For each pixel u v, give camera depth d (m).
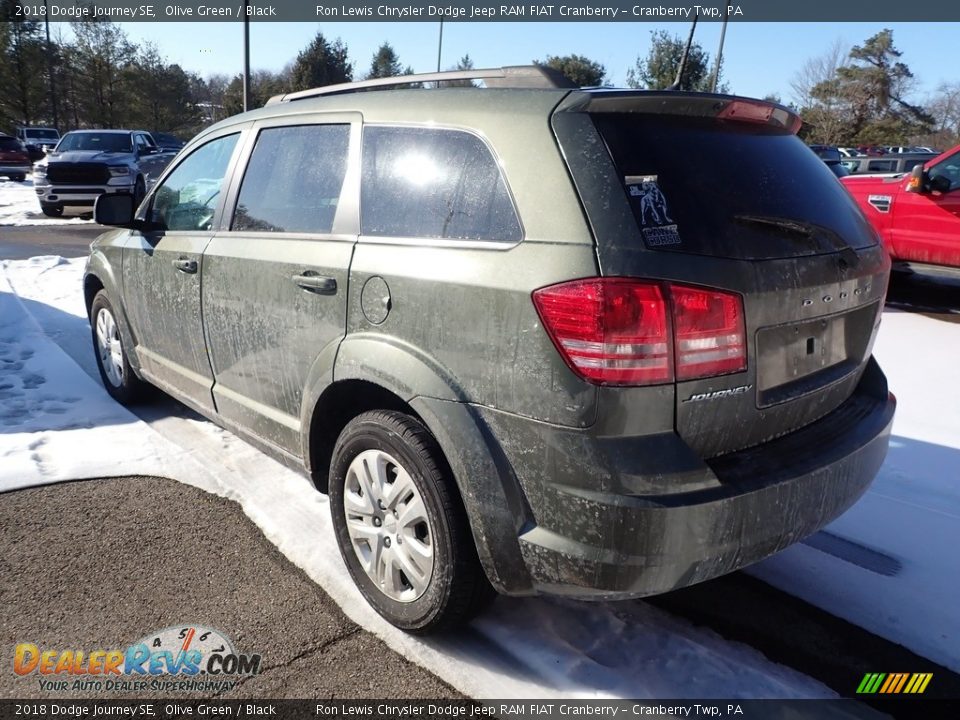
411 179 2.63
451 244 2.42
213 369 3.66
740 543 2.17
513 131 2.34
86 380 5.34
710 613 2.83
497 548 2.28
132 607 2.82
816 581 3.03
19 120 42.19
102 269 4.63
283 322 3.04
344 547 2.86
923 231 8.34
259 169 3.40
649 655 2.59
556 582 2.21
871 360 2.98
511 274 2.20
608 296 2.02
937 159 8.26
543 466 2.16
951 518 3.51
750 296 2.18
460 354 2.32
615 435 2.06
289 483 3.78
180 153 4.12
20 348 6.05
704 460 2.21
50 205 16.12
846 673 2.52
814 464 2.33
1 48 39.91
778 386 2.36
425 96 2.71
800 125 2.86
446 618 2.51
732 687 2.44
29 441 4.23
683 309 2.06
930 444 4.32
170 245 3.85
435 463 2.43
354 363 2.65
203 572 3.04
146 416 4.71
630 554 2.06
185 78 46.91
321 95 3.30
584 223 2.11
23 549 3.18
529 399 2.15
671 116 2.36
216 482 3.79
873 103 44.59
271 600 2.87
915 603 2.89
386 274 2.56
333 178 2.96
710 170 2.30
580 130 2.22
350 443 2.73
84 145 17.23
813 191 2.58
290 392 3.10
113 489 3.72
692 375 2.10
